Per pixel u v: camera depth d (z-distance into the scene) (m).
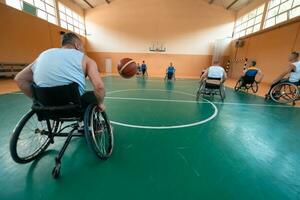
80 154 1.69
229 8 13.31
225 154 1.80
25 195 1.18
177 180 1.37
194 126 2.58
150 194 1.21
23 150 1.67
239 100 4.72
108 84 7.41
